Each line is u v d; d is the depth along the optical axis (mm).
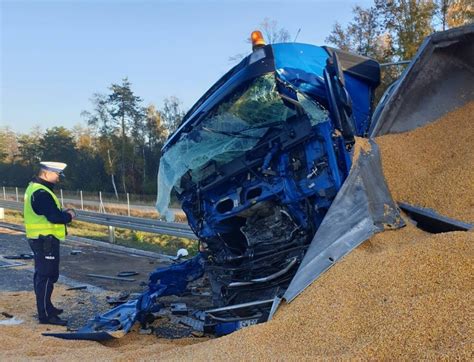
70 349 4762
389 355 2691
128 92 57375
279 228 5000
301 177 4758
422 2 26641
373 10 28766
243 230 5309
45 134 67250
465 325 2643
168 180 5301
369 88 5418
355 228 4023
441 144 5031
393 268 3420
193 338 5035
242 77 4574
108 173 55250
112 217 13969
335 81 4512
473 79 5227
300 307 3512
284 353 3084
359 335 2994
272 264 4961
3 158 75438
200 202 5754
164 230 11852
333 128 4496
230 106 4758
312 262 3854
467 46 5039
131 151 56094
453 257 3266
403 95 5250
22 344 4957
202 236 5789
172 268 6348
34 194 6305
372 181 4352
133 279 8852
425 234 4141
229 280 5430
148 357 4004
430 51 5133
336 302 3367
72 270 9898
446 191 4426
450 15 26562
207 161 5145
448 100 5316
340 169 4422
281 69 4504
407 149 5035
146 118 57875
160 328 5742
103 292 7910
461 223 4023
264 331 3424
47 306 6258
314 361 2822
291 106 4559
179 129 5430
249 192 5164
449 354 2465
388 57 27516
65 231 6586
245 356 3180
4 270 9836
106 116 57375
